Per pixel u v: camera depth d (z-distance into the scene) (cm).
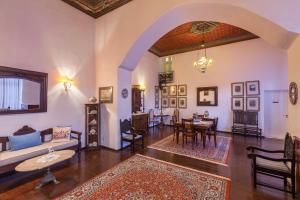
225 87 687
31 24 360
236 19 303
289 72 280
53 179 277
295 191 245
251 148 301
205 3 293
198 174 304
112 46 465
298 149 236
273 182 277
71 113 443
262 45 608
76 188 259
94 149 459
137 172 311
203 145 471
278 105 598
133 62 482
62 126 413
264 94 609
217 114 705
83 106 474
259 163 261
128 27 423
